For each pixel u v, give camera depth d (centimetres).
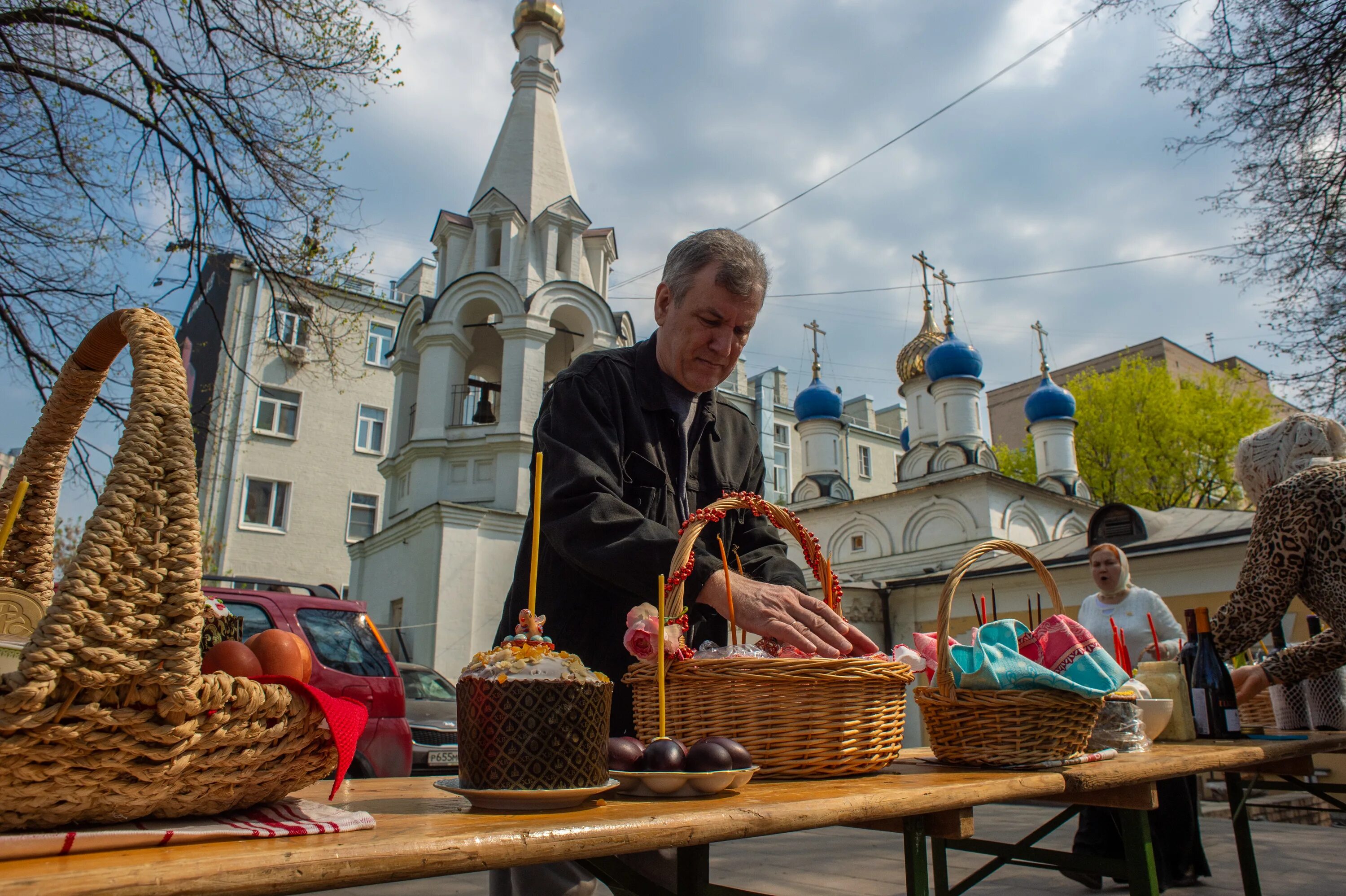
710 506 164
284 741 91
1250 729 315
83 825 81
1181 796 441
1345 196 772
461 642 1341
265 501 2252
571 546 168
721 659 143
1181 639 344
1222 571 1114
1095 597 528
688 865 174
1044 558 1309
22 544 123
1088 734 174
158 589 78
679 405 223
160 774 79
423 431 1515
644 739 157
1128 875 187
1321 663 298
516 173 1712
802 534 175
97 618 74
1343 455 298
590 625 195
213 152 759
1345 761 653
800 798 113
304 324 901
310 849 74
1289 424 303
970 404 2208
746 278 204
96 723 74
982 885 454
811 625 151
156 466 82
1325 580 271
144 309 96
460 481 1497
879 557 1950
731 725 142
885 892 434
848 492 2302
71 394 123
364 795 125
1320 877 452
